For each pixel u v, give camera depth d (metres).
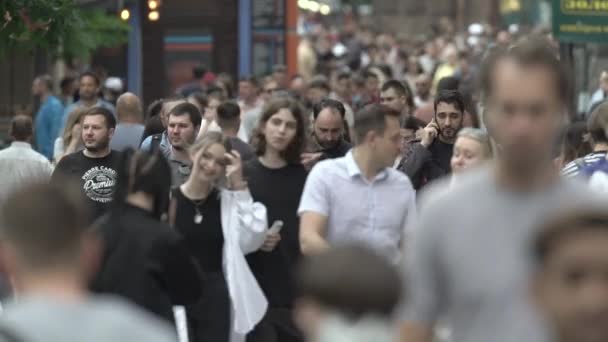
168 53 53.19
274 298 17.58
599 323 6.79
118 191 14.30
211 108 29.83
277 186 17.75
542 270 7.03
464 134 15.97
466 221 9.11
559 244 6.89
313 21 106.31
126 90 48.44
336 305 7.48
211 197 16.98
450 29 101.12
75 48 28.69
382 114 15.91
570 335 6.87
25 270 7.82
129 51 50.62
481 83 9.32
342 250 7.59
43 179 20.20
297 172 17.88
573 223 6.91
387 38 84.19
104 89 38.62
